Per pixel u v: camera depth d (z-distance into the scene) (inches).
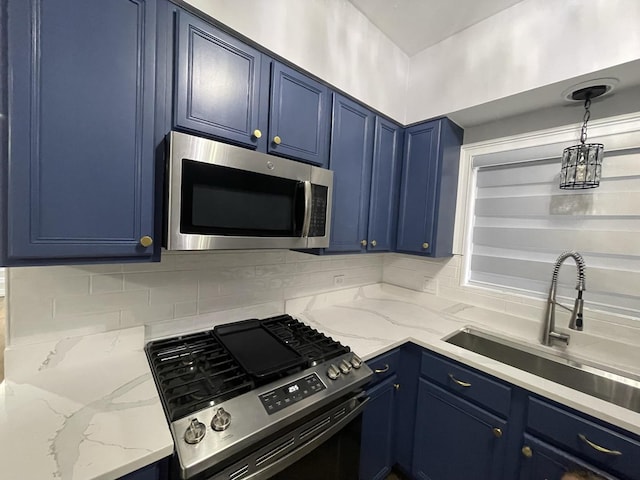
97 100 30.6
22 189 27.4
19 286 36.4
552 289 57.6
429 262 81.1
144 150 34.0
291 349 45.9
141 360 42.1
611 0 42.3
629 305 52.6
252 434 30.7
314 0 50.2
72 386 35.1
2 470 22.9
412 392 58.5
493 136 68.4
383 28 62.1
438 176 66.9
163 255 47.7
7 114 26.2
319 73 51.7
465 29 60.5
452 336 61.3
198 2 36.7
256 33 42.5
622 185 52.6
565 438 39.6
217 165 37.2
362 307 76.7
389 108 67.6
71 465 23.8
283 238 46.2
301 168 47.2
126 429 28.2
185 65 36.1
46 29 27.4
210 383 36.1
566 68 46.7
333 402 41.3
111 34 30.9
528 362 58.4
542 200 62.2
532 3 50.4
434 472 55.3
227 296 56.2
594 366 51.4
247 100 42.4
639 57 40.1
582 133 55.0
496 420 46.7
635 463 34.0
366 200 65.2
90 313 41.6
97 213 31.4
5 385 34.8
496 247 69.9
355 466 46.4
